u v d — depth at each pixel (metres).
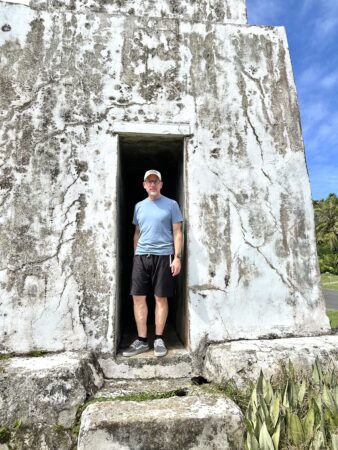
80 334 2.69
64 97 2.99
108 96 3.04
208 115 3.13
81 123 2.97
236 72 3.25
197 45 3.24
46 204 2.82
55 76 3.01
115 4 3.57
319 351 2.56
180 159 3.51
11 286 2.68
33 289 2.70
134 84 3.08
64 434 2.09
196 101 3.14
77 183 2.88
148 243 2.91
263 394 2.13
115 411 1.96
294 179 3.18
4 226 2.75
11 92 2.94
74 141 2.94
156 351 2.73
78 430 2.10
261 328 2.89
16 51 3.01
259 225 3.05
